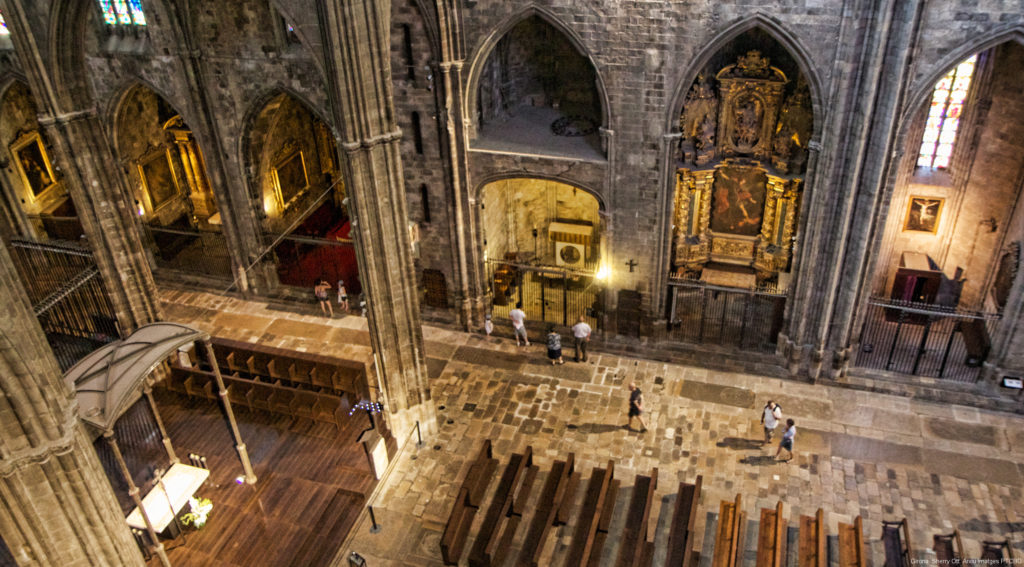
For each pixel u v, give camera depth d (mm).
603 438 28359
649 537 24125
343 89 21766
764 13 25047
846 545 22594
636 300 31938
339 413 28062
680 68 26781
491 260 33531
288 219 41719
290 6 21391
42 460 14258
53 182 40781
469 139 30781
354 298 36938
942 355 31000
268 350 30734
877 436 27750
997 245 30844
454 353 33156
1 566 22109
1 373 13375
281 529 24734
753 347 31844
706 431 28391
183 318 36094
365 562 23000
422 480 26906
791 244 34094
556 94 33938
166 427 28719
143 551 23484
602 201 30250
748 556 23453
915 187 32688
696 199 34906
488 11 27922
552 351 31594
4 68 34000
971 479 25953
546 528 23531
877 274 34531
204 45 31438
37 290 34562
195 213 44938
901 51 23562
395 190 23984
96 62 33281
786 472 26516
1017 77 28562
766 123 32750
